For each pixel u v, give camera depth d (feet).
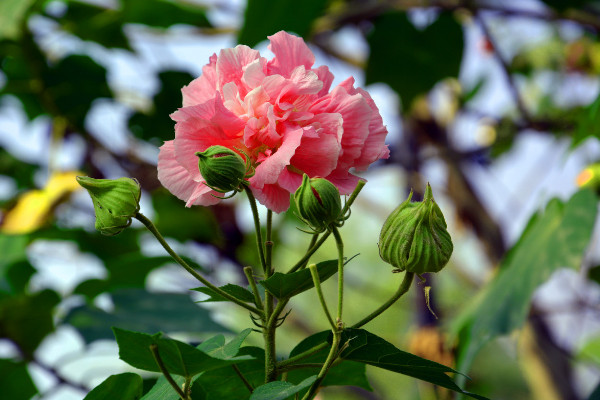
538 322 5.83
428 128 6.59
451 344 4.59
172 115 3.26
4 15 5.29
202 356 3.18
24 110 6.16
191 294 4.51
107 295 4.41
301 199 3.21
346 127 3.30
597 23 5.76
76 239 5.58
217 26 6.02
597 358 5.95
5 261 5.16
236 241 6.27
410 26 5.94
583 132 4.21
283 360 3.35
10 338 4.83
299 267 3.25
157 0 5.64
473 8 5.80
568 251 4.11
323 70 3.38
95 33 5.77
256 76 3.29
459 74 6.16
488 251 6.31
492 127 6.66
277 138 3.25
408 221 3.22
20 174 6.46
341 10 6.10
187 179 3.31
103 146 6.15
